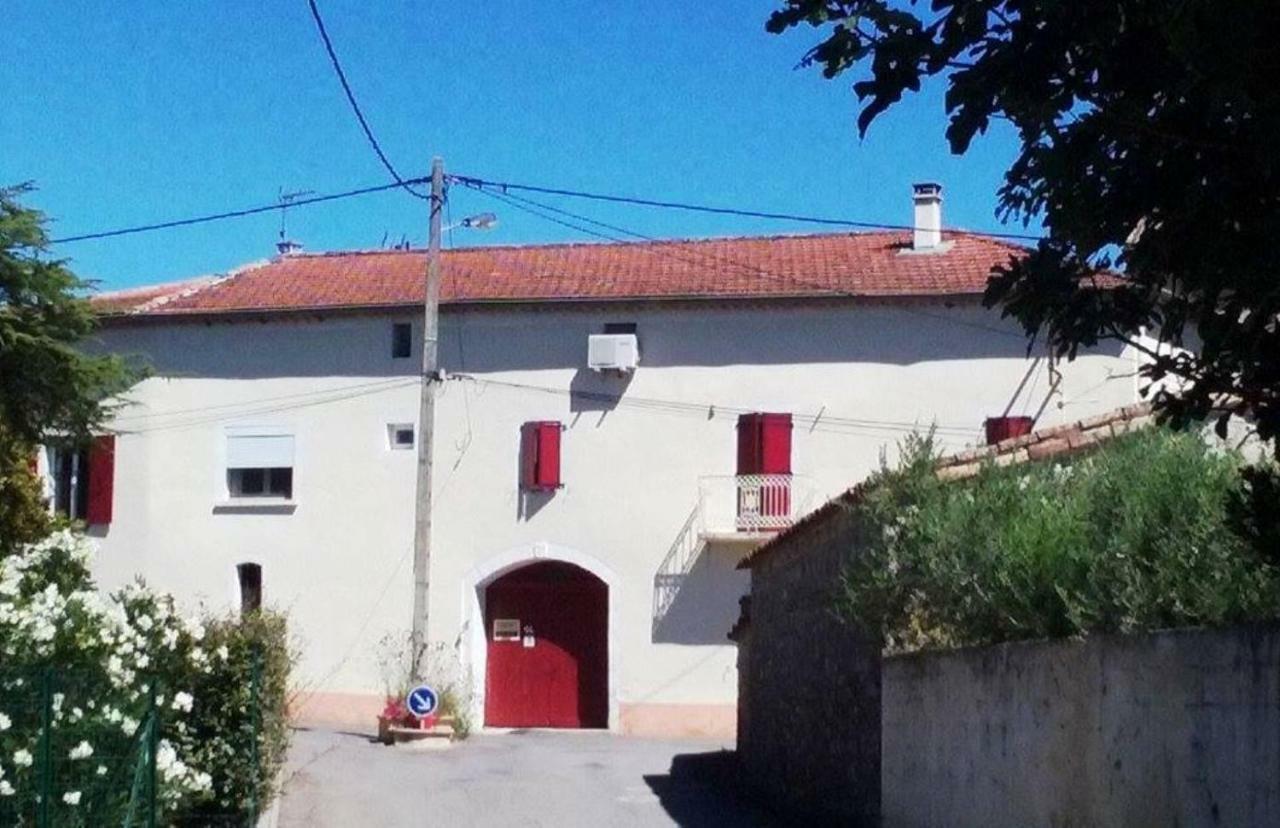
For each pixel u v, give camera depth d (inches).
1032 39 186.5
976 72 189.6
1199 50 164.7
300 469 1242.0
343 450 1237.7
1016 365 1144.8
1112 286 203.9
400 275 1291.8
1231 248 182.4
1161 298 201.3
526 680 1227.2
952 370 1154.7
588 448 1202.0
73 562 563.8
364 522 1227.9
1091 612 363.6
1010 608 419.8
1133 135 187.5
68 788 425.7
